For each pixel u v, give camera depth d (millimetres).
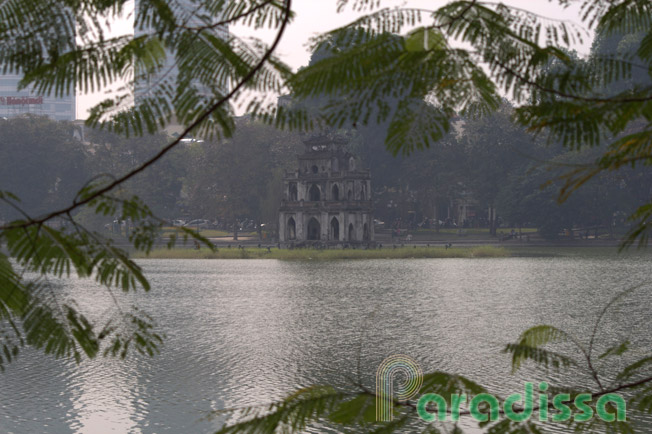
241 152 124562
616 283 60156
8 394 23453
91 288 51344
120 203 2574
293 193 112062
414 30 2432
